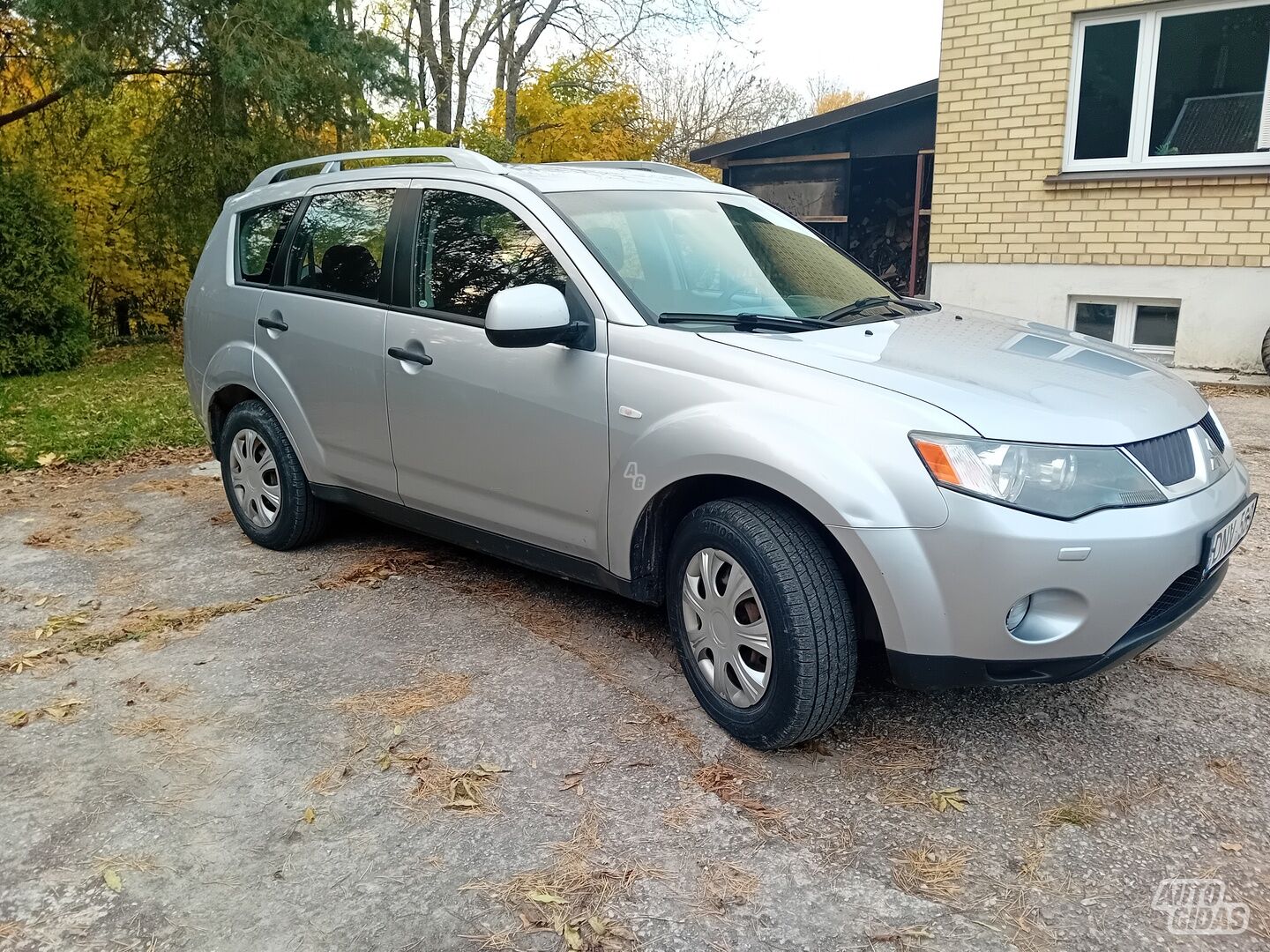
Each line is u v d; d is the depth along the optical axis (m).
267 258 4.62
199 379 4.97
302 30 11.94
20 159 13.05
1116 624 2.55
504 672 3.45
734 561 2.85
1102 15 8.55
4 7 11.48
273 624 3.92
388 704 3.24
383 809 2.68
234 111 12.32
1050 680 2.60
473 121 21.66
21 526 5.43
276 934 2.22
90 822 2.64
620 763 2.87
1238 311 8.32
